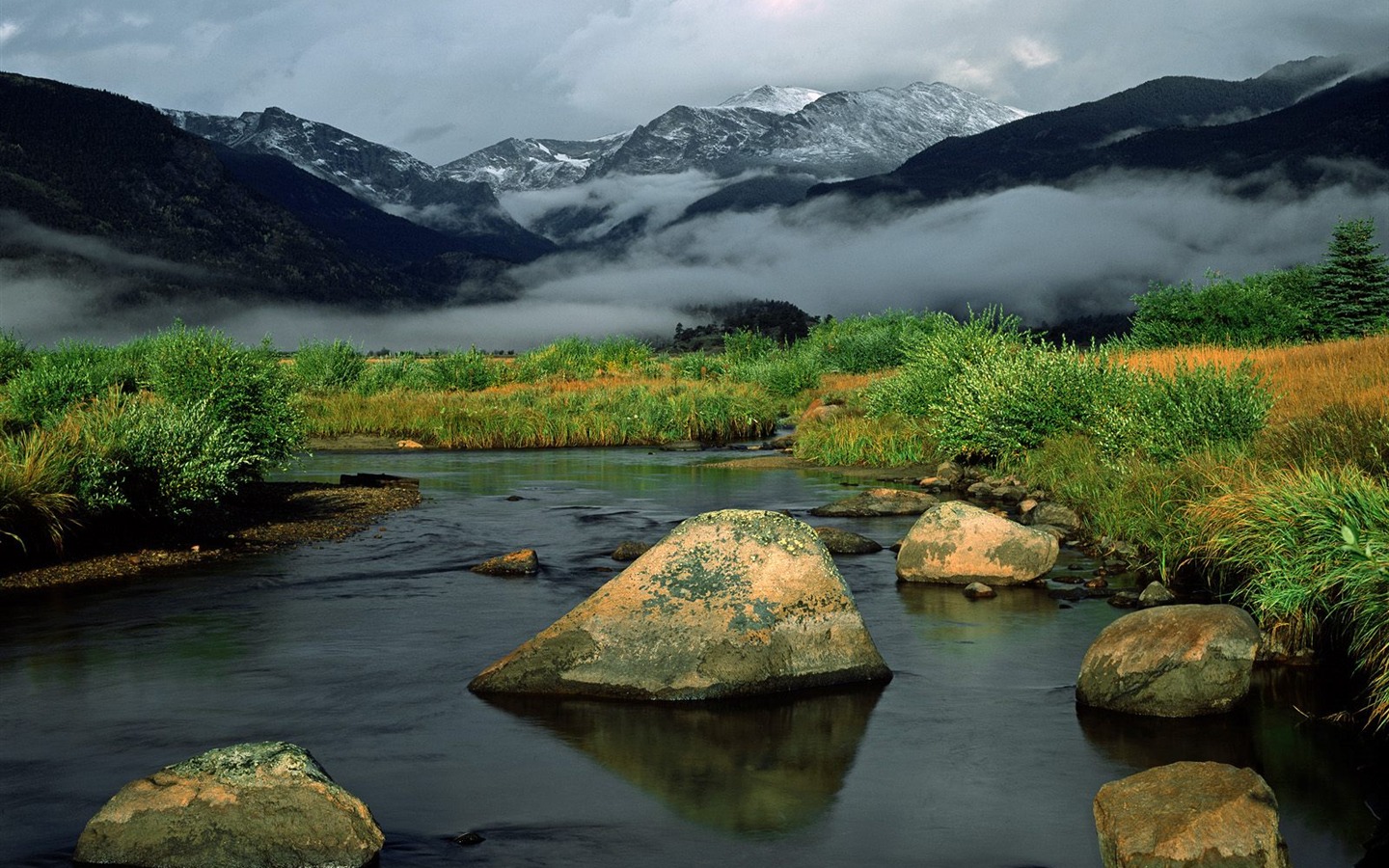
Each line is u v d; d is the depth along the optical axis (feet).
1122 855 14.92
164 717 21.44
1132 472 43.19
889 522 47.03
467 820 16.88
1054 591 32.94
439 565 37.06
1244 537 28.12
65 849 15.96
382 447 86.79
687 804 17.47
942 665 25.38
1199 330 107.45
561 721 21.48
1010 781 18.44
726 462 73.92
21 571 34.83
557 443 90.43
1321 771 18.86
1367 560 21.76
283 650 26.30
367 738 20.44
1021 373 62.18
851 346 145.18
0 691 23.03
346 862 15.48
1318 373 60.64
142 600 31.58
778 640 23.73
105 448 39.32
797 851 15.80
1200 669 21.88
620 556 38.34
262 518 46.60
